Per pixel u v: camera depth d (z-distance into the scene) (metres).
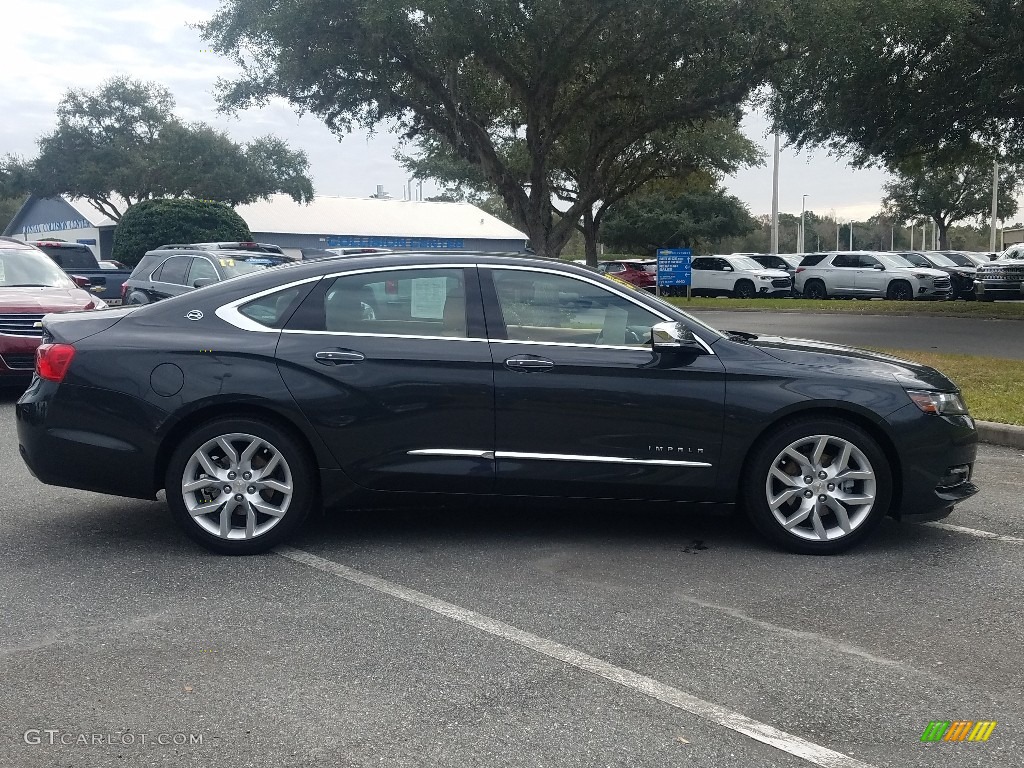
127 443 5.21
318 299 5.40
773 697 3.65
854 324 20.33
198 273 14.00
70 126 43.62
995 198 43.97
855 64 19.05
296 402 5.19
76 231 49.44
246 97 21.77
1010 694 3.70
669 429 5.29
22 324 10.30
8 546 5.47
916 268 30.98
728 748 3.26
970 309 23.05
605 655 4.02
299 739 3.29
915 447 5.31
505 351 5.29
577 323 5.39
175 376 5.20
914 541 5.70
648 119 22.92
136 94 43.94
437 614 4.46
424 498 5.36
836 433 5.31
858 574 5.09
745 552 5.45
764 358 5.39
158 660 3.93
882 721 3.47
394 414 5.25
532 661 3.95
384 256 5.53
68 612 4.46
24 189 44.69
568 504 5.41
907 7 18.05
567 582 4.93
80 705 3.53
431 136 28.19
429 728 3.38
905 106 20.05
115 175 42.22
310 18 19.22
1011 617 4.49
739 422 5.28
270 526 5.29
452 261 5.49
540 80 21.20
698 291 35.66
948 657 4.04
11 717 3.44
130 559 5.25
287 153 45.12
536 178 23.14
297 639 4.16
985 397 9.98
